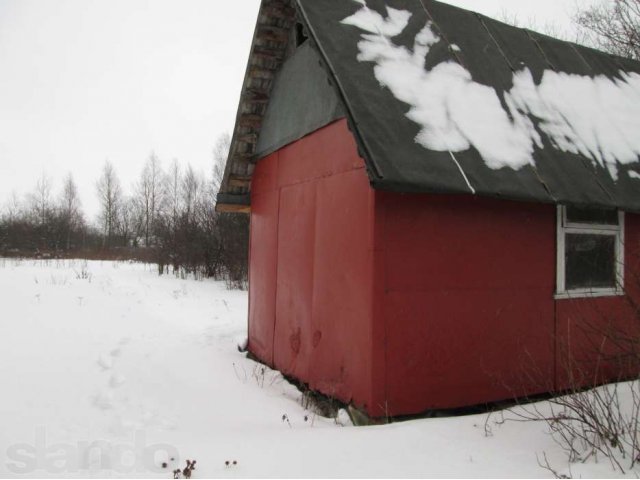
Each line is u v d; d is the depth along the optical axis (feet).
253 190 26.14
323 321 17.20
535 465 10.73
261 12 20.22
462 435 12.66
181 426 15.02
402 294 14.38
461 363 15.10
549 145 16.65
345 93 13.97
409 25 17.94
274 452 11.85
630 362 16.78
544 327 16.48
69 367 20.76
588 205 15.28
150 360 22.71
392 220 14.37
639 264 17.95
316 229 18.02
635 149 18.92
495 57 19.04
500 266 15.80
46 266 80.28
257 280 24.62
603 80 21.94
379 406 13.98
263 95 23.44
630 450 11.25
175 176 168.66
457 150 14.24
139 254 111.65
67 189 173.78
